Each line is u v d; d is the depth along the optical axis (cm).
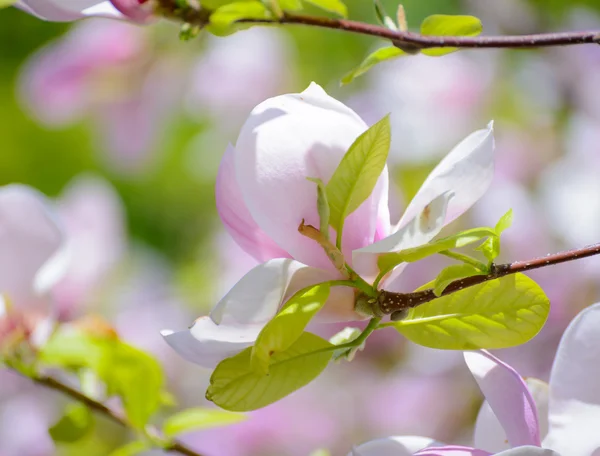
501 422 93
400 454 94
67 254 119
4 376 147
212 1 99
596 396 95
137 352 114
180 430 113
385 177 95
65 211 146
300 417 179
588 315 96
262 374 91
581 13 178
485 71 189
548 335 165
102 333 115
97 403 115
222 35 100
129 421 113
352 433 182
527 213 179
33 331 116
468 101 188
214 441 171
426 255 92
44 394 151
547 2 180
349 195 92
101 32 187
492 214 179
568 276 169
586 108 185
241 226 94
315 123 93
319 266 93
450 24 101
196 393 180
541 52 186
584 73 184
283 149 93
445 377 183
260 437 175
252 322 92
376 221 94
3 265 117
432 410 182
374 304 93
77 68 185
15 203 118
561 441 95
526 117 189
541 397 97
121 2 98
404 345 182
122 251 158
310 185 93
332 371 186
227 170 94
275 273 92
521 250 176
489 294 93
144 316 180
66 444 114
